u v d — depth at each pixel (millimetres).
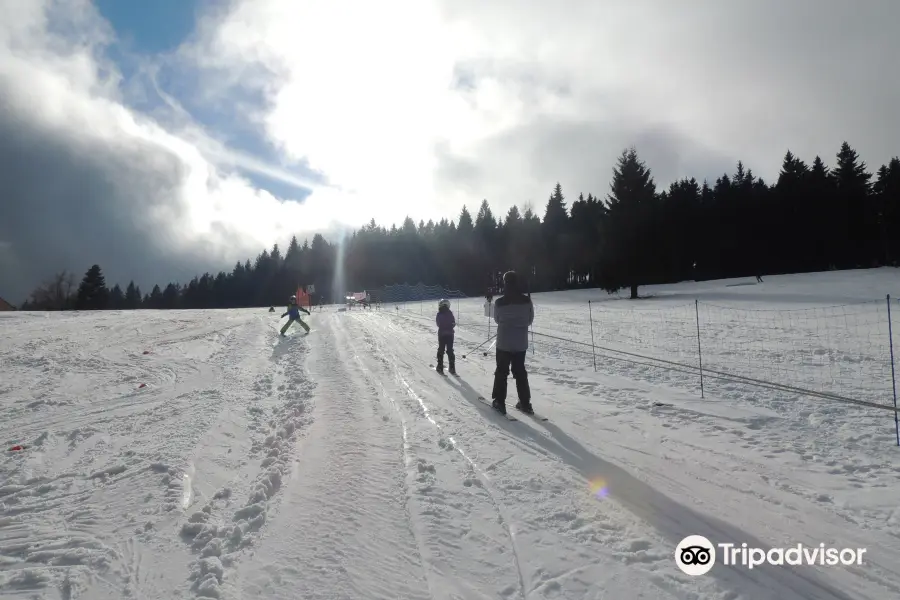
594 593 2619
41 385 8523
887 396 6750
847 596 2568
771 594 2588
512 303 6223
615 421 5742
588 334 14344
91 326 17391
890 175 54062
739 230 54344
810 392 6324
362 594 2643
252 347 13383
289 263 103188
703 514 3459
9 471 4555
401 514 3533
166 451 5012
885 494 3699
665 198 52688
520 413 6203
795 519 3365
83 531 3385
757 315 17922
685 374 8406
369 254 92000
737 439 5027
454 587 2695
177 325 18641
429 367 9727
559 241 61719
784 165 61500
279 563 2947
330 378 8719
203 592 2666
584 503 3660
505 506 3629
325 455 4758
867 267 48312
